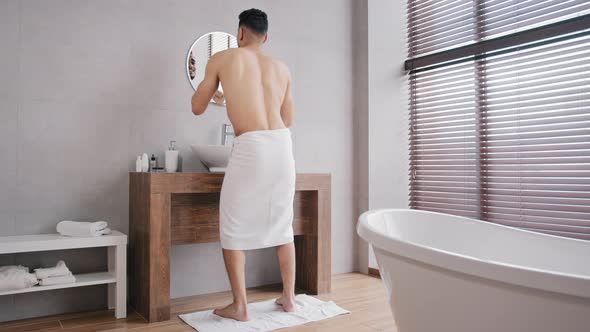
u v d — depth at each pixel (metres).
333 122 3.35
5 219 2.23
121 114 2.53
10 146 2.25
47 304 2.32
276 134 2.21
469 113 3.02
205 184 2.35
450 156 3.12
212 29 2.84
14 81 2.26
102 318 2.27
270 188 2.20
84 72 2.43
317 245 2.75
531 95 2.64
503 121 2.77
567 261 1.78
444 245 2.10
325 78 3.32
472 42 3.05
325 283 2.78
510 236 1.95
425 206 3.31
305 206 2.82
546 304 1.05
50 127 2.34
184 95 2.73
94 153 2.45
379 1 3.44
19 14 2.27
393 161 3.45
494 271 1.11
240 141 2.16
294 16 3.19
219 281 2.84
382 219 2.01
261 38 2.39
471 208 2.96
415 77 3.42
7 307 2.22
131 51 2.56
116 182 2.51
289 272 2.37
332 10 3.38
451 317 1.27
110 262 2.41
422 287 1.34
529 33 2.62
